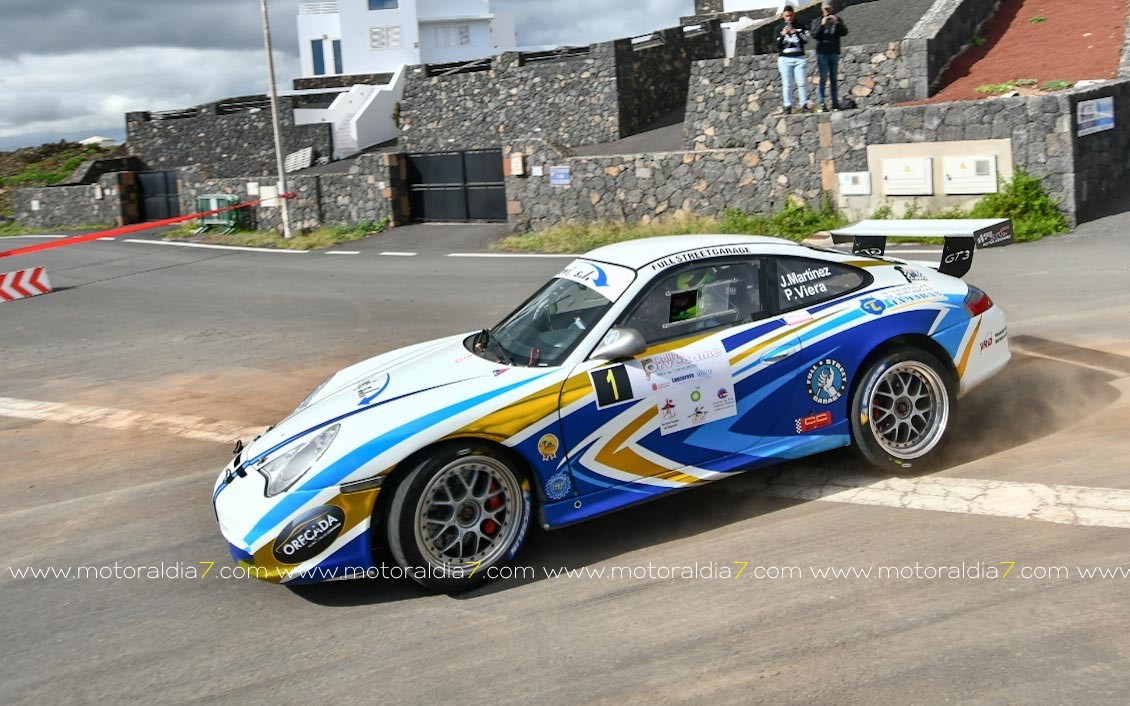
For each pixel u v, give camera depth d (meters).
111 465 6.59
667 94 23.22
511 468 4.14
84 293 16.48
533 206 18.39
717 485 5.06
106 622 4.16
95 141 44.31
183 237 25.67
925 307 4.88
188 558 4.80
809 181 14.66
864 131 13.80
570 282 4.96
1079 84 13.20
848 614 3.56
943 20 16.38
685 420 4.42
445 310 11.56
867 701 3.00
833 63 14.39
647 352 4.42
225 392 8.50
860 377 4.74
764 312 4.68
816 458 5.24
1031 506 4.31
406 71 25.55
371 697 3.34
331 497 3.90
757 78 17.62
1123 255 10.05
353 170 22.45
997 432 5.34
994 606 3.50
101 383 9.40
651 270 4.62
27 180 38.94
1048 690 2.96
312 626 3.93
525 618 3.81
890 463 4.81
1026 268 10.08
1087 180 12.23
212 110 31.50
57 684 3.66
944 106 12.91
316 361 9.46
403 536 3.97
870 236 5.89
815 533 4.32
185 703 3.43
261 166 30.89
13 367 10.67
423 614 3.94
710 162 15.90
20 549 5.17
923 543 4.08
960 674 3.10
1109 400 5.62
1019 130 12.25
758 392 4.55
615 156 17.09
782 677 3.19
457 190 21.39
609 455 4.30
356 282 14.93
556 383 4.24
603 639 3.58
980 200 12.78
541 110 22.98
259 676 3.57
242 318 12.61
